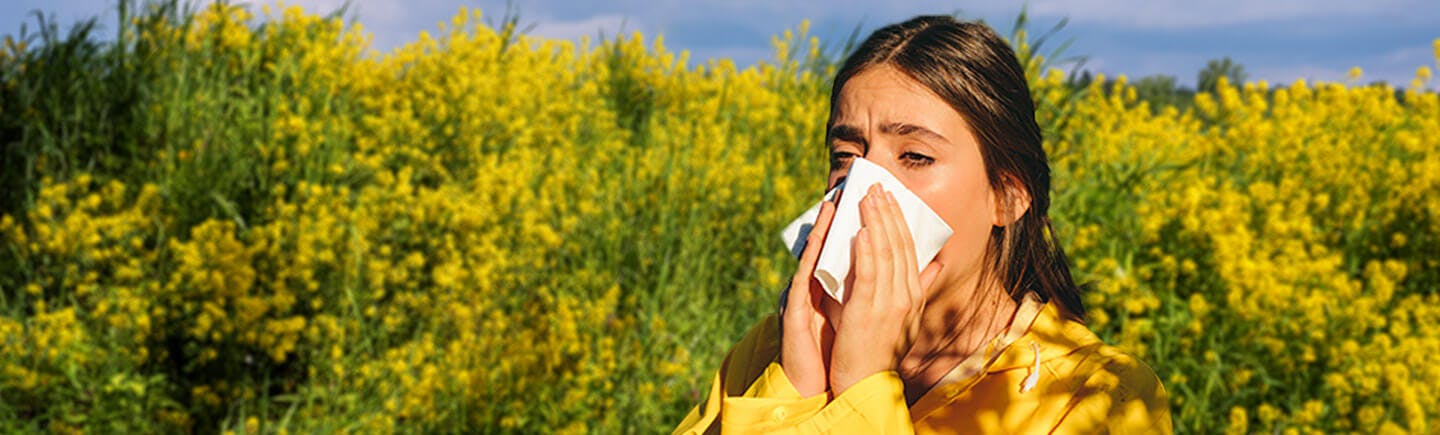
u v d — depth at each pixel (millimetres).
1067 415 886
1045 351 949
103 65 5797
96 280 4789
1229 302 4305
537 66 7395
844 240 910
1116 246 4836
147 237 4875
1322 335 4152
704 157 5945
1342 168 6082
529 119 6625
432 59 6980
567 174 5781
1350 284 4750
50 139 5137
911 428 886
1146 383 910
